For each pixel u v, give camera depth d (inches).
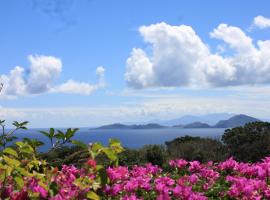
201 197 227.0
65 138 159.3
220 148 986.1
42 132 159.2
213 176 273.6
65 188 169.8
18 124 176.1
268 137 955.3
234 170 287.0
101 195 198.4
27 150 160.9
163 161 776.3
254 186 244.5
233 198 239.0
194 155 943.0
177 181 256.7
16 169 147.9
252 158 960.3
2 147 169.6
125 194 223.0
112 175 201.8
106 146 152.3
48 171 165.6
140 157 722.8
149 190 233.6
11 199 149.3
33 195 154.2
